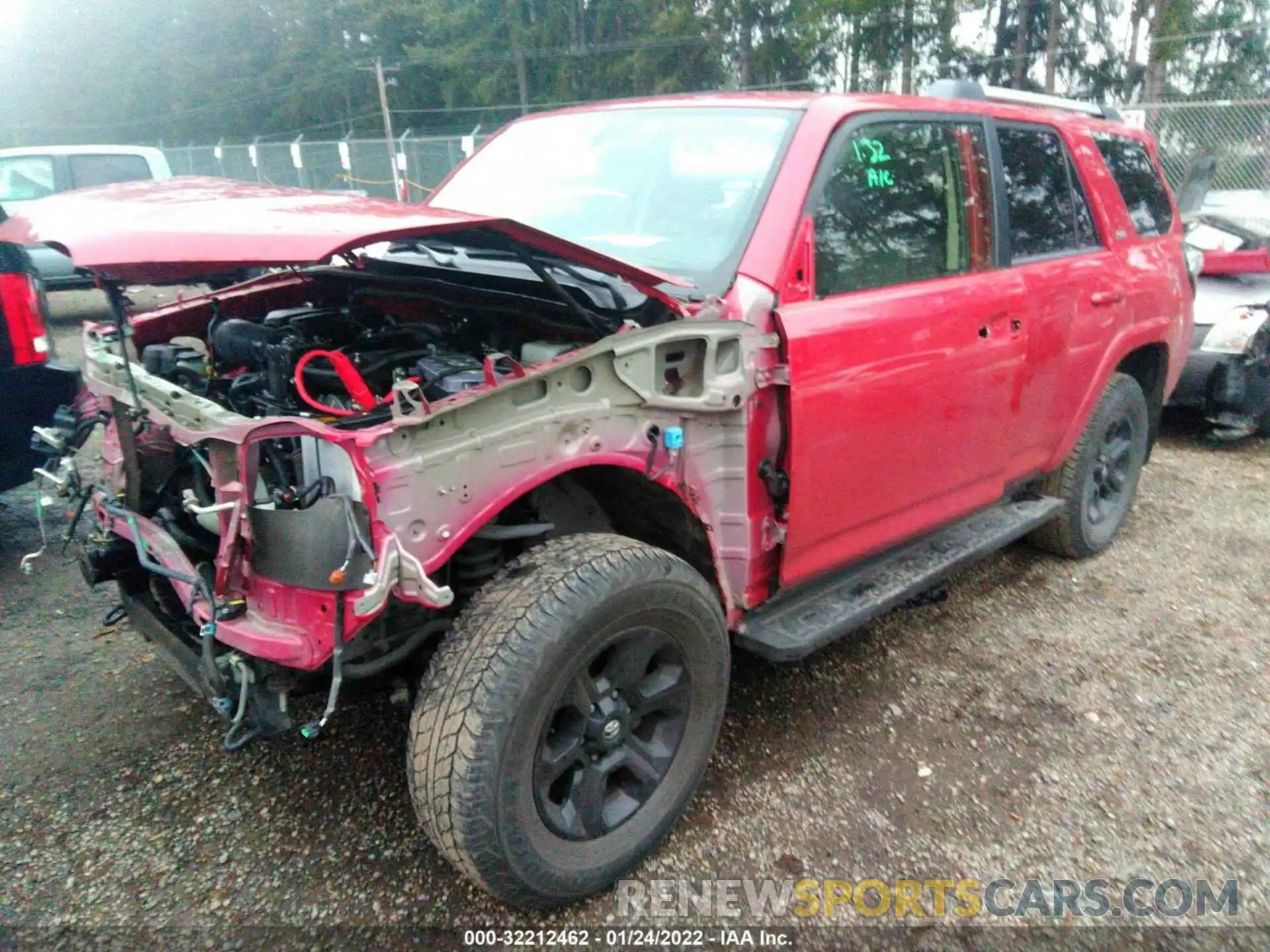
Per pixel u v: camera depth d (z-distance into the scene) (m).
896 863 2.61
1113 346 4.18
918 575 3.33
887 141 3.13
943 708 3.34
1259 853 2.68
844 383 2.80
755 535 2.78
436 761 2.11
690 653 2.54
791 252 2.72
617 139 3.39
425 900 2.45
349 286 3.20
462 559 2.45
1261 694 3.48
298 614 2.11
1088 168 4.17
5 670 3.51
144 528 2.54
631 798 2.53
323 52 55.03
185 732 3.14
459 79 47.59
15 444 4.25
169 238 2.12
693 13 40.97
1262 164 14.04
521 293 2.81
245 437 2.09
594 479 2.73
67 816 2.73
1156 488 5.80
